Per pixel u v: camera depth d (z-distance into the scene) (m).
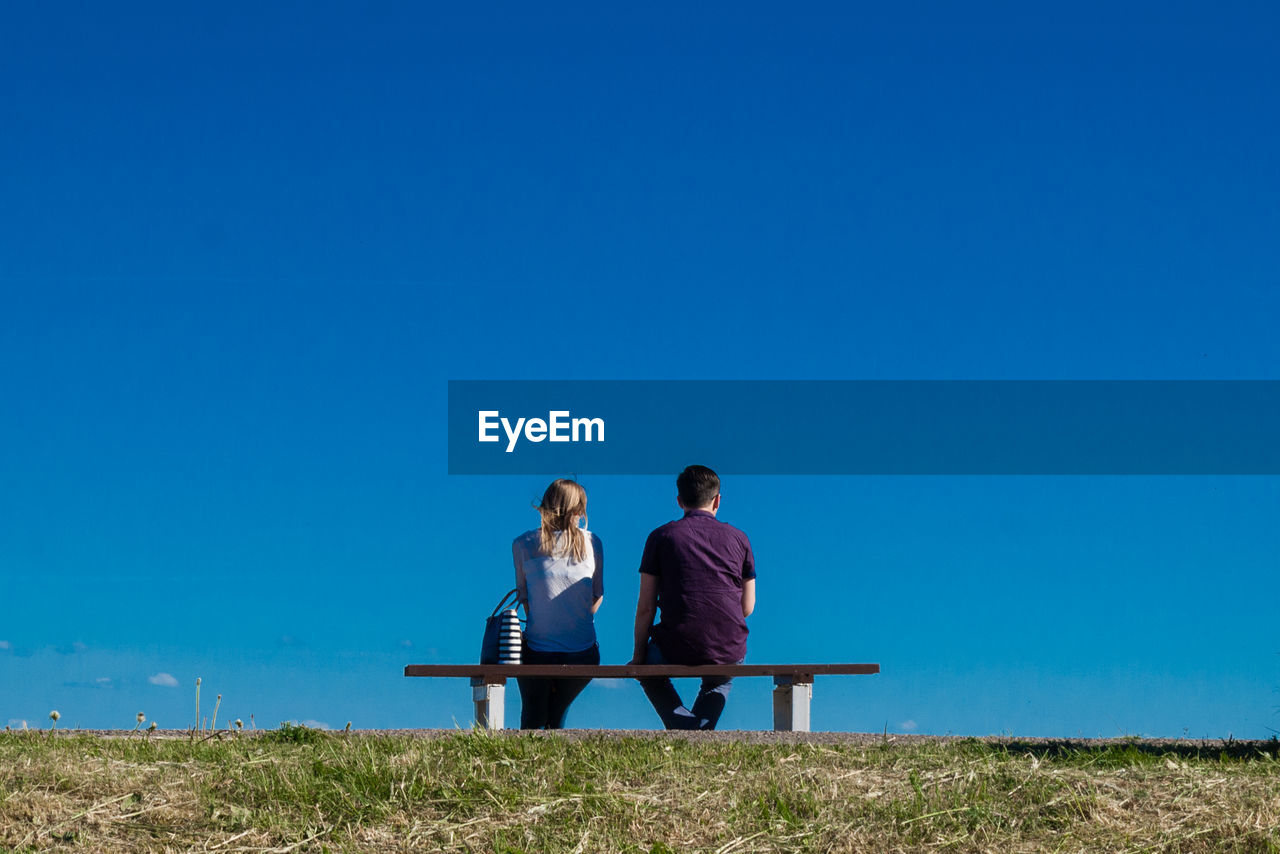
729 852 3.90
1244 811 4.14
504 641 7.15
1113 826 4.05
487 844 3.96
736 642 7.23
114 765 4.77
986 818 4.11
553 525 7.54
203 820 4.18
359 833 4.05
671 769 4.63
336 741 5.38
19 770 4.58
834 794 4.36
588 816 4.15
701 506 7.44
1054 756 5.09
